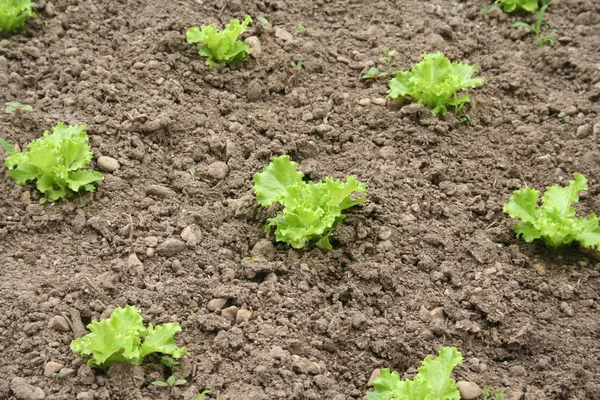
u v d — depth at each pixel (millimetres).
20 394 1599
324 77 2047
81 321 1683
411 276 1773
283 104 2004
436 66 1979
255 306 1720
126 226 1787
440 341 1709
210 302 1717
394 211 1842
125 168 1867
